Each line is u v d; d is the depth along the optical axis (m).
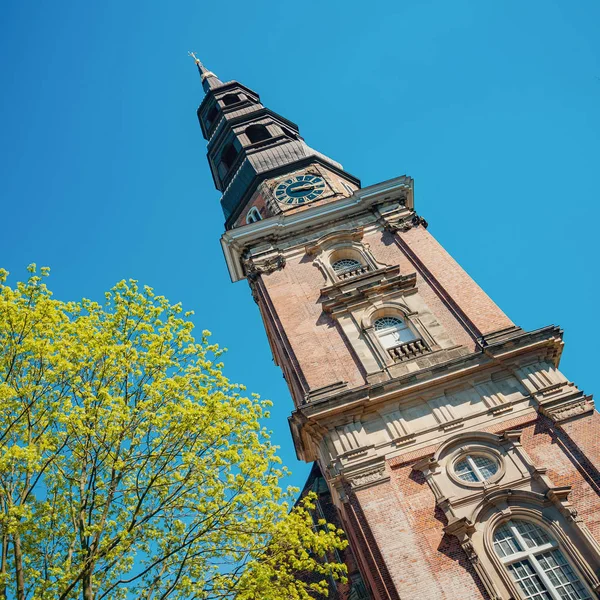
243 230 35.50
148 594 17.44
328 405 25.05
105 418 18.09
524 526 21.48
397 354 27.53
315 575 25.58
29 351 18.47
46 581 15.73
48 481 17.97
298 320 29.98
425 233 33.31
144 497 18.11
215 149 47.75
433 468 23.05
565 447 22.69
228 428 19.12
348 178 43.12
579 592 19.91
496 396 24.84
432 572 20.39
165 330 20.73
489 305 28.27
